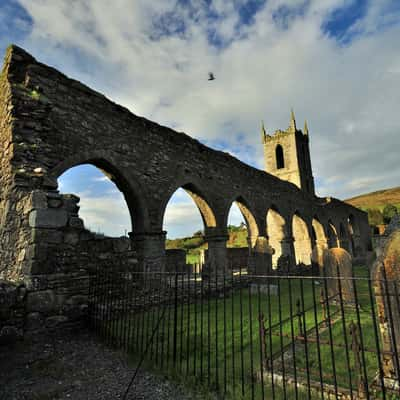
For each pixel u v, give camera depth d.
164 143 10.42
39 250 4.90
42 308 4.77
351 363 3.66
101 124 8.33
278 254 22.28
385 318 3.43
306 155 29.80
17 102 6.27
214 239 12.27
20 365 3.66
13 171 5.89
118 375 3.37
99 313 5.07
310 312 6.43
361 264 20.91
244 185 14.79
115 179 9.02
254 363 3.68
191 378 3.22
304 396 2.88
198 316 5.92
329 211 25.59
